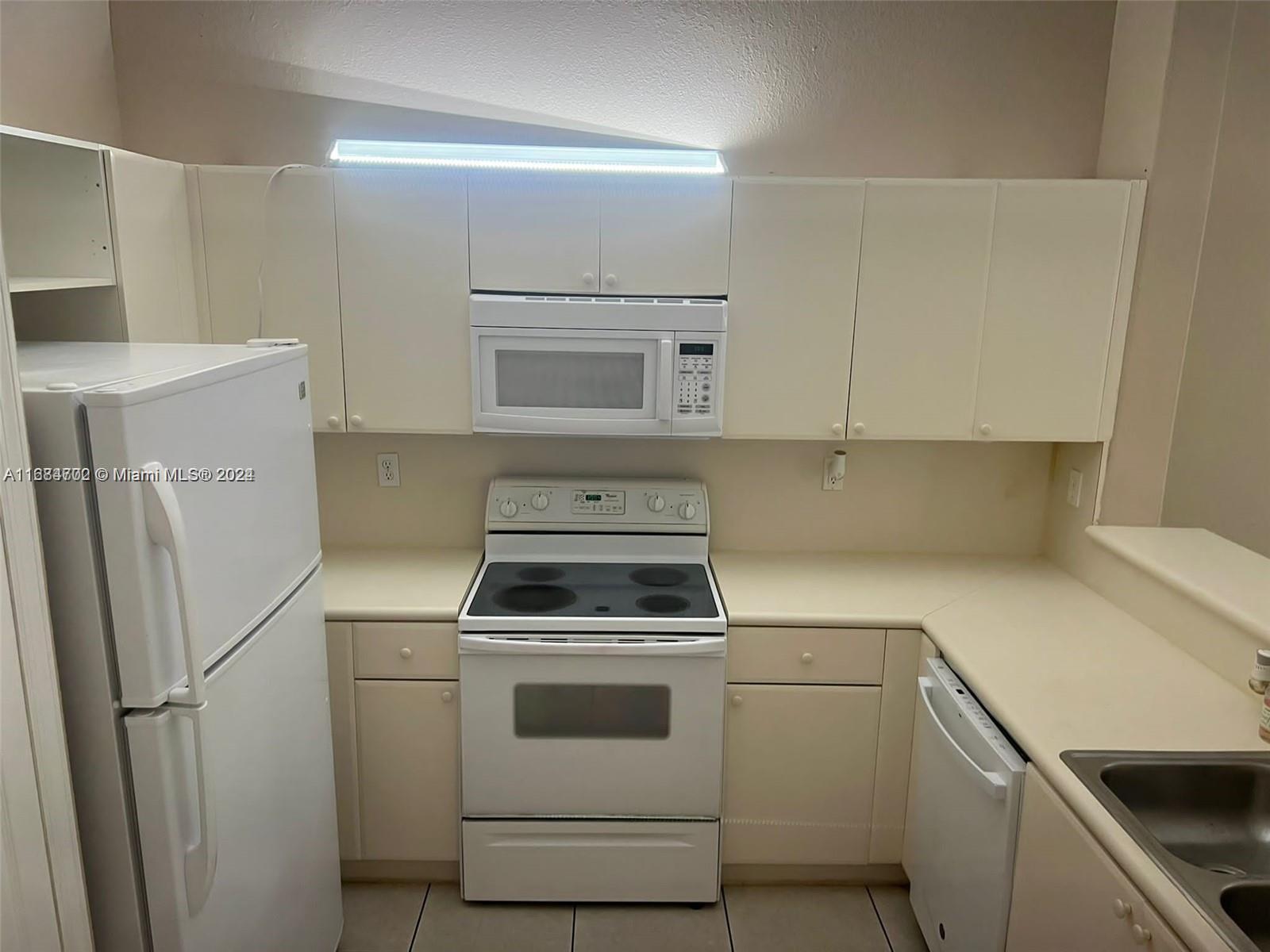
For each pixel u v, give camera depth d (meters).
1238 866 1.60
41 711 1.29
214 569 1.52
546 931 2.39
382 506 2.85
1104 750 1.64
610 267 2.43
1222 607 1.93
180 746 1.45
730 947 2.34
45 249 2.07
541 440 2.80
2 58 2.08
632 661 2.30
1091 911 1.45
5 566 1.20
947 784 2.04
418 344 2.47
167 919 1.46
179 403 1.41
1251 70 2.32
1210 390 2.65
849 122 2.63
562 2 2.55
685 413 2.45
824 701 2.41
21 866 1.25
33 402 1.28
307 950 1.99
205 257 2.42
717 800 2.41
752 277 2.43
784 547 2.89
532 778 2.38
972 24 2.56
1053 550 2.84
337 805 2.44
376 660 2.37
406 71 2.59
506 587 2.52
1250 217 2.47
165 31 2.55
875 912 2.47
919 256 2.42
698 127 2.63
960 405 2.51
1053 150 2.64
